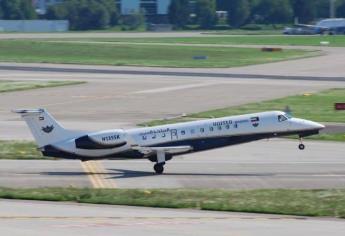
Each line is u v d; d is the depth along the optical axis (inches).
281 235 4488.2
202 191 6092.5
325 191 6122.1
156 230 4576.8
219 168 7475.4
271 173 7209.6
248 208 5408.5
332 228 4707.2
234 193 5999.0
